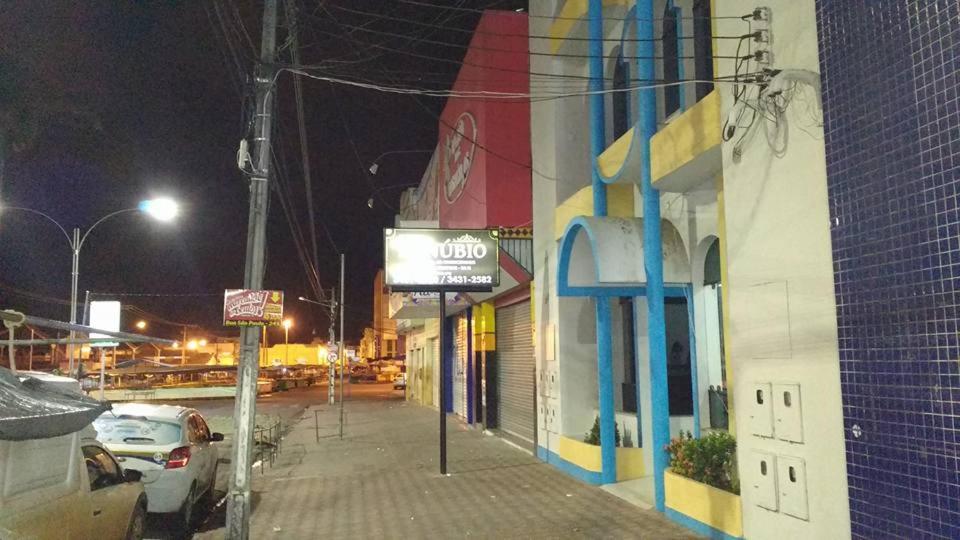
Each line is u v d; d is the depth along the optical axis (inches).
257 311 336.8
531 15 582.2
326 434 816.3
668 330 438.9
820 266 228.7
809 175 235.1
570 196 507.2
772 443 253.6
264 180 350.9
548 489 426.9
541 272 546.3
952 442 176.9
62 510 223.8
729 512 282.5
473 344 853.2
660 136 352.2
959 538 174.2
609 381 433.7
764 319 259.1
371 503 417.7
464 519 362.9
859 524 207.6
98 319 686.5
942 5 183.0
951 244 178.7
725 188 289.9
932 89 185.5
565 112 513.3
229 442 802.8
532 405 609.0
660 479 353.1
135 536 299.0
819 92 229.9
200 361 2957.7
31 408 193.9
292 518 387.9
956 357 176.4
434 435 761.0
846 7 218.1
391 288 522.9
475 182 707.4
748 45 273.4
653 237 367.9
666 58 430.6
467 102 757.3
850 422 212.1
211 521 426.3
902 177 194.7
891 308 197.3
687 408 432.5
